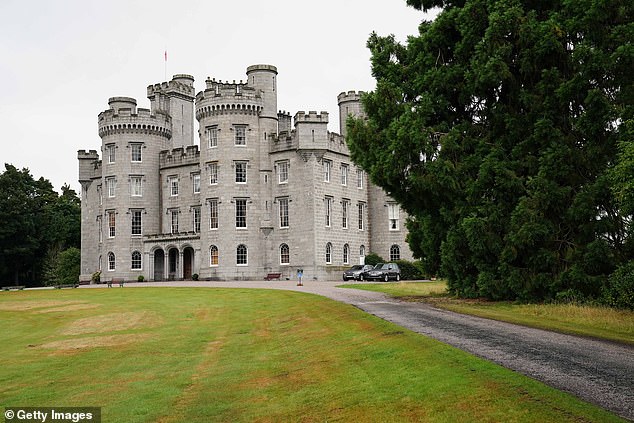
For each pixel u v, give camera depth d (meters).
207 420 11.71
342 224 62.62
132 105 72.56
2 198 75.25
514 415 8.66
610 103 22.48
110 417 12.45
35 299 43.31
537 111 24.77
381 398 10.73
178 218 67.12
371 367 13.19
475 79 25.91
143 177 67.62
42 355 20.52
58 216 90.00
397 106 28.36
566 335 15.84
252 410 12.03
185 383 15.11
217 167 60.19
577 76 22.69
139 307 34.75
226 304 33.97
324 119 59.53
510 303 25.19
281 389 13.34
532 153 25.52
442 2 30.31
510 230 24.81
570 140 24.05
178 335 23.89
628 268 21.66
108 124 68.06
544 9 26.39
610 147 22.97
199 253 61.69
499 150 25.61
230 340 21.86
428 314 21.17
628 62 21.48
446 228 29.06
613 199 22.03
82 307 36.34
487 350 13.55
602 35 22.53
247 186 60.12
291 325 22.95
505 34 25.03
